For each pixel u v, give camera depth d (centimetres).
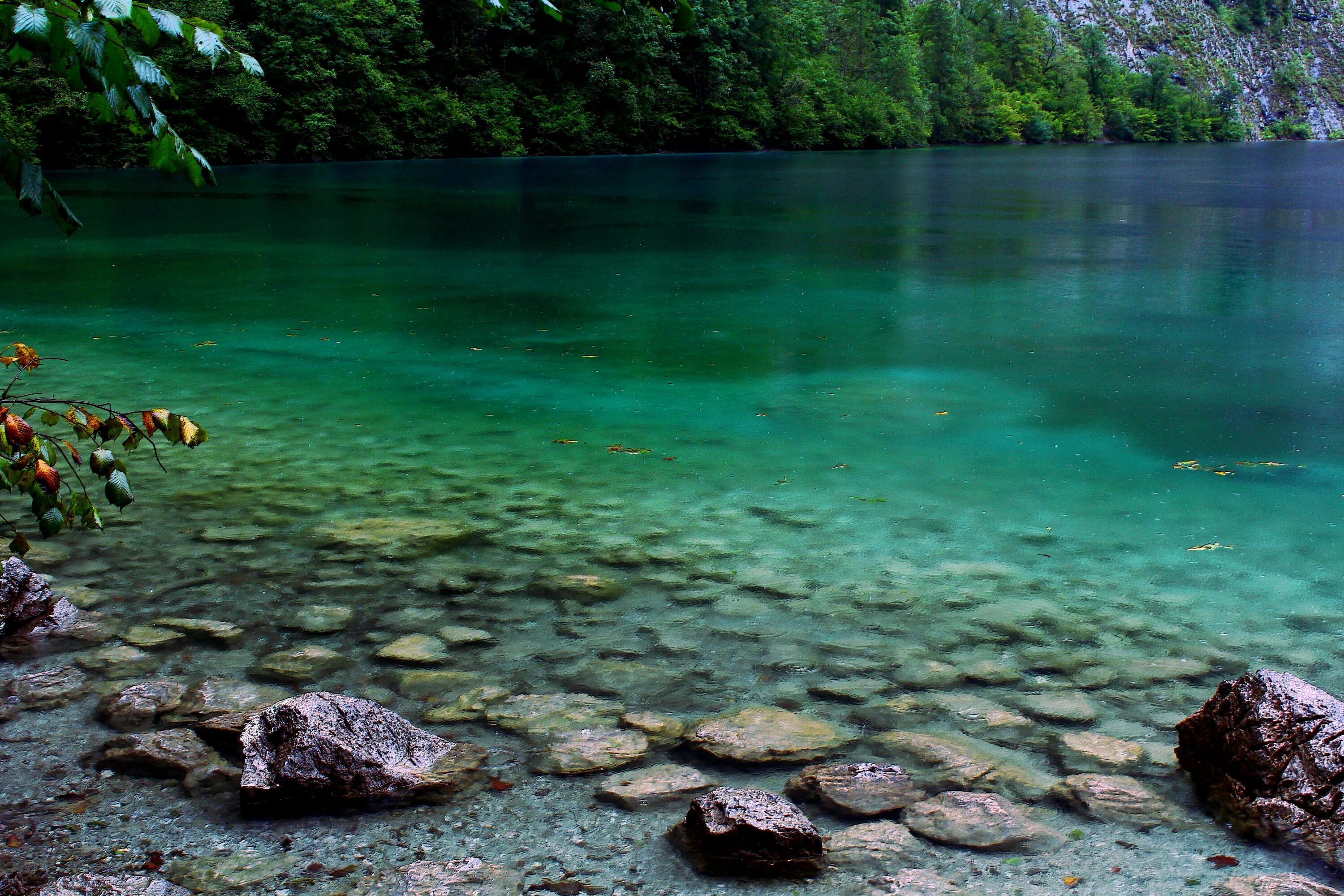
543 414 693
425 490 539
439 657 356
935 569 435
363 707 285
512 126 5041
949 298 1161
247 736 277
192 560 444
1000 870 240
